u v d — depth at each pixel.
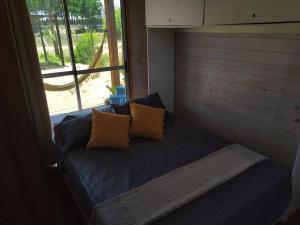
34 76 2.34
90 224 1.45
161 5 2.22
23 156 0.52
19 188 0.52
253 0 1.39
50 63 2.65
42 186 0.59
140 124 2.31
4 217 0.50
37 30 2.48
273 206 1.63
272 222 1.70
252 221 1.50
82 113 2.59
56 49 2.64
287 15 1.25
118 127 2.17
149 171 1.80
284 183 1.67
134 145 2.21
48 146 2.61
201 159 1.91
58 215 2.01
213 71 2.64
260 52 2.10
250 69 2.23
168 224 1.30
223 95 2.59
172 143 2.22
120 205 1.43
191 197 1.47
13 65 0.46
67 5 2.55
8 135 0.48
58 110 2.86
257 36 2.09
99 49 2.91
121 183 1.66
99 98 3.09
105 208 1.42
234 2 1.51
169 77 3.17
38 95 2.42
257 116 2.28
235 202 1.45
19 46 2.16
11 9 2.05
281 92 2.02
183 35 2.90
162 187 1.58
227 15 1.58
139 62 3.13
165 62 3.05
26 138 0.52
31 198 0.56
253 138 2.37
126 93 3.23
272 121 2.15
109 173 1.79
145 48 3.11
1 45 0.44
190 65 2.93
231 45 2.35
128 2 2.80
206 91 2.80
